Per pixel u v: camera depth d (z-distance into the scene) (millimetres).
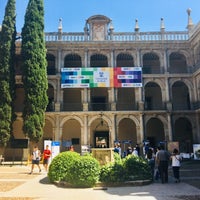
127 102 39594
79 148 37844
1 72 32312
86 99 36094
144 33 38094
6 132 30859
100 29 38125
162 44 37844
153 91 40406
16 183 15797
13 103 32938
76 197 11617
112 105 35719
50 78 36406
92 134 37938
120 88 40094
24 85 32375
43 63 33344
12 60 33562
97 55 38750
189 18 38375
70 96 39938
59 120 35375
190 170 22406
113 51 37656
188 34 38156
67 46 37500
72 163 15031
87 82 36094
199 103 35344
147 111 35469
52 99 38938
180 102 40125
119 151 22578
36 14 34156
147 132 38875
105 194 12312
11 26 34062
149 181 15477
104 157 17281
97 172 14734
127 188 14039
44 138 37500
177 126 39250
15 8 35125
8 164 29734
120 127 38656
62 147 34656
